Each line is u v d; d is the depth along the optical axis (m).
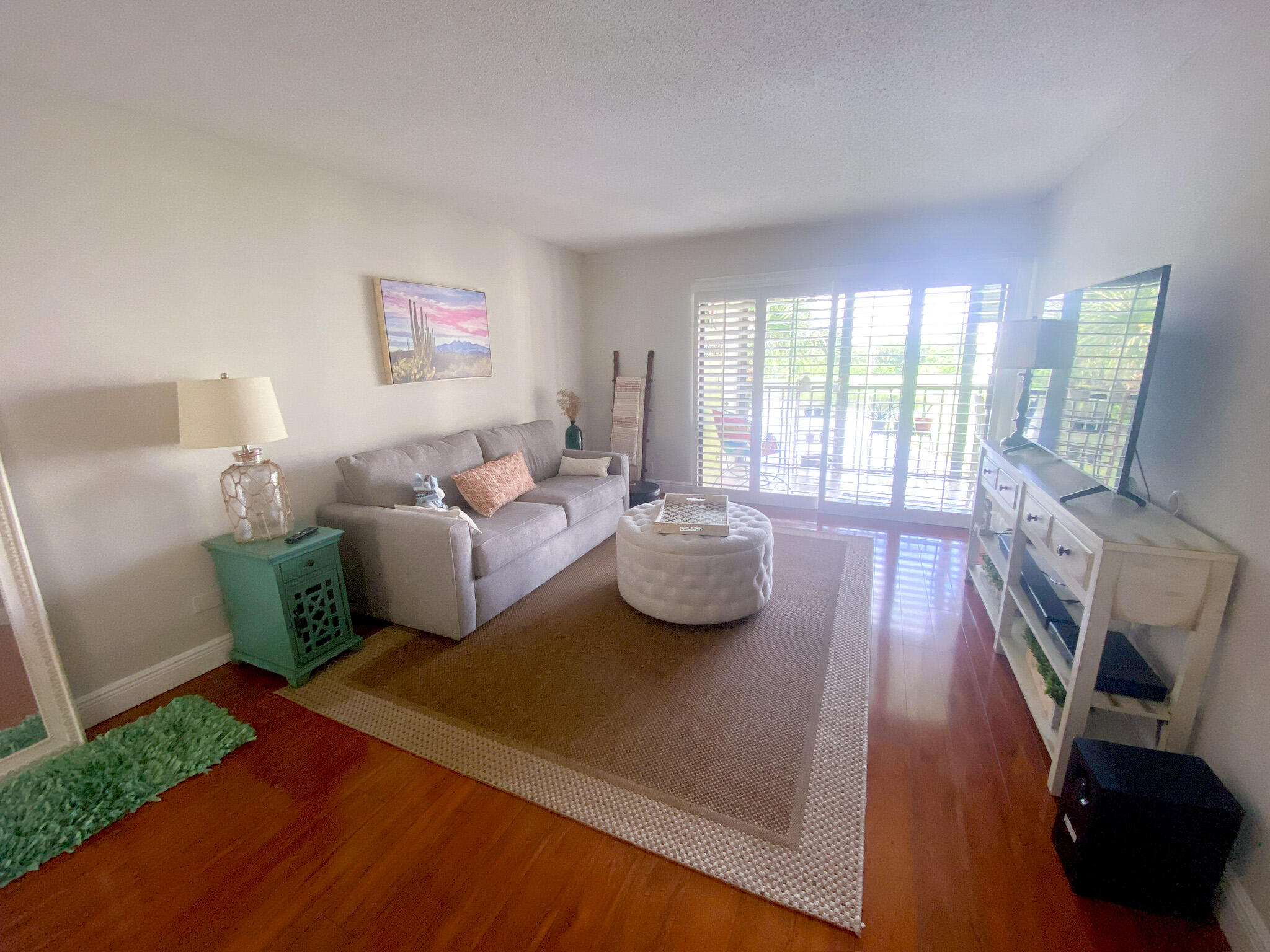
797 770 1.70
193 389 1.97
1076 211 2.75
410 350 3.19
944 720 1.93
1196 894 1.23
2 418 1.74
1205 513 1.51
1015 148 2.51
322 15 1.46
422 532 2.40
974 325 3.62
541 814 1.56
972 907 1.28
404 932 1.25
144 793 1.63
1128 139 2.19
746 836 1.47
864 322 3.89
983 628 2.57
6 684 1.73
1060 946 1.19
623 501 3.99
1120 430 1.70
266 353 2.49
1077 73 1.84
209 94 1.89
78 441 1.91
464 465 3.27
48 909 1.32
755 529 2.68
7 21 1.43
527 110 2.06
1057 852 1.41
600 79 1.84
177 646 2.22
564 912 1.29
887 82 1.89
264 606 2.16
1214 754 1.36
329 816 1.57
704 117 2.15
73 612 1.92
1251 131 1.42
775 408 4.35
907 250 3.72
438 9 1.45
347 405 2.89
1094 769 1.27
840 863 1.39
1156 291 1.52
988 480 2.71
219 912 1.31
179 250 2.15
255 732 1.92
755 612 2.68
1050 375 2.38
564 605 2.80
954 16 1.52
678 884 1.35
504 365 4.02
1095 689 1.51
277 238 2.50
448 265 3.46
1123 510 1.68
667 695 2.08
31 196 1.76
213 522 2.31
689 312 4.53
